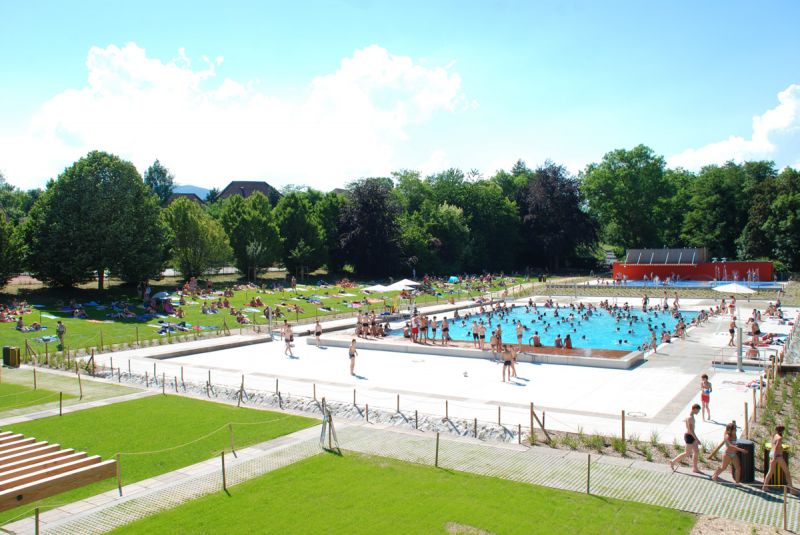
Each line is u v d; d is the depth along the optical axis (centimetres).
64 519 1503
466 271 11281
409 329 4409
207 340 4381
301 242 8406
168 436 2161
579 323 5584
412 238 9969
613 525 1418
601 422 2297
